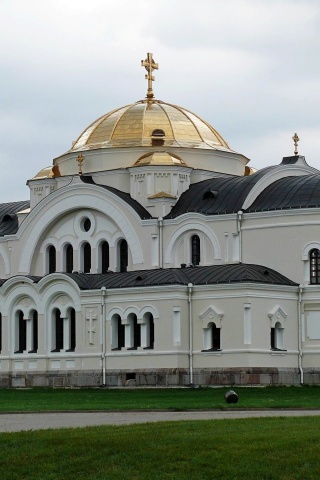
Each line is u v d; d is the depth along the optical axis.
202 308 108.69
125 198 120.62
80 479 51.62
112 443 54.97
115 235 121.62
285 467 50.94
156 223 117.94
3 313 122.38
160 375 109.19
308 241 110.50
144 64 136.50
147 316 110.88
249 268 109.56
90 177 124.50
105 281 115.00
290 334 110.19
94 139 129.88
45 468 52.88
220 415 70.81
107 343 113.25
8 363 121.38
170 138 127.75
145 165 120.88
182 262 116.88
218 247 114.62
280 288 109.25
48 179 130.50
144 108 131.50
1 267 130.62
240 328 106.44
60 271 125.50
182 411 75.94
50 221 125.69
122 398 94.75
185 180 121.94
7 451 55.06
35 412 77.38
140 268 118.56
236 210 114.00
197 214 115.75
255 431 57.06
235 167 129.75
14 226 133.75
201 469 51.34
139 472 51.66
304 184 113.69
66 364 116.75
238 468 51.03
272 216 112.00
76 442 55.53
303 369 110.06
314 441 53.81
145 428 59.06
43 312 118.88
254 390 101.88
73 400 92.75
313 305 110.19
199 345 108.62
